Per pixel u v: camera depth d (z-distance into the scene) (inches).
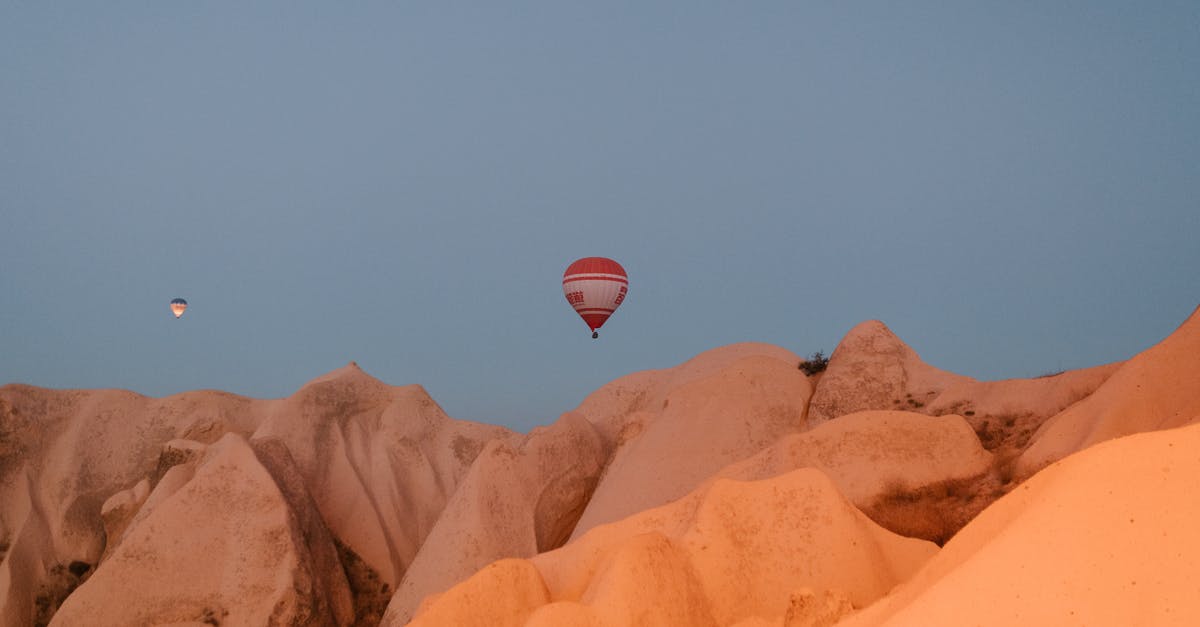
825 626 705.6
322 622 1333.7
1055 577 488.7
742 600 857.5
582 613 786.8
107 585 1291.8
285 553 1323.8
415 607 1284.4
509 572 870.4
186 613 1285.7
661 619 804.6
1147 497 494.9
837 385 1348.4
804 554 870.4
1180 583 461.1
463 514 1341.0
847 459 1104.2
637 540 840.9
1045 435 1047.0
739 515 896.9
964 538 608.7
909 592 625.0
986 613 495.5
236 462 1380.4
